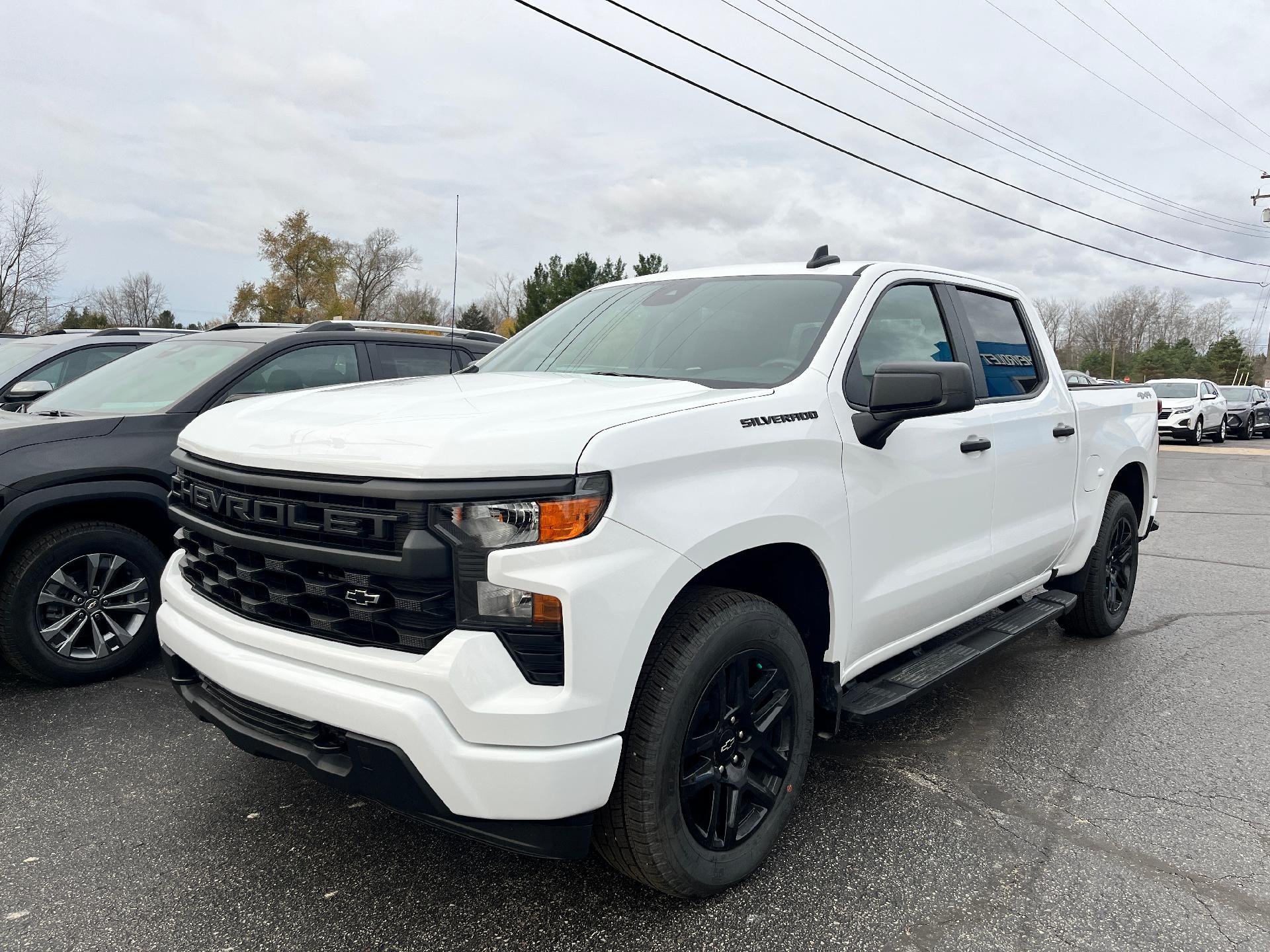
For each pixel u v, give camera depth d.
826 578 2.81
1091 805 3.24
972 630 4.01
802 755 2.79
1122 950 2.39
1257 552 8.41
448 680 2.06
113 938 2.38
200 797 3.19
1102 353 94.81
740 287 3.51
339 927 2.44
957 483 3.46
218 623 2.54
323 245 67.56
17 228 42.84
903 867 2.79
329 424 2.41
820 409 2.84
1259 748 3.79
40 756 3.52
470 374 3.46
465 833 2.17
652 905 2.56
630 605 2.15
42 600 4.12
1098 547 4.95
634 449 2.22
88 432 4.27
